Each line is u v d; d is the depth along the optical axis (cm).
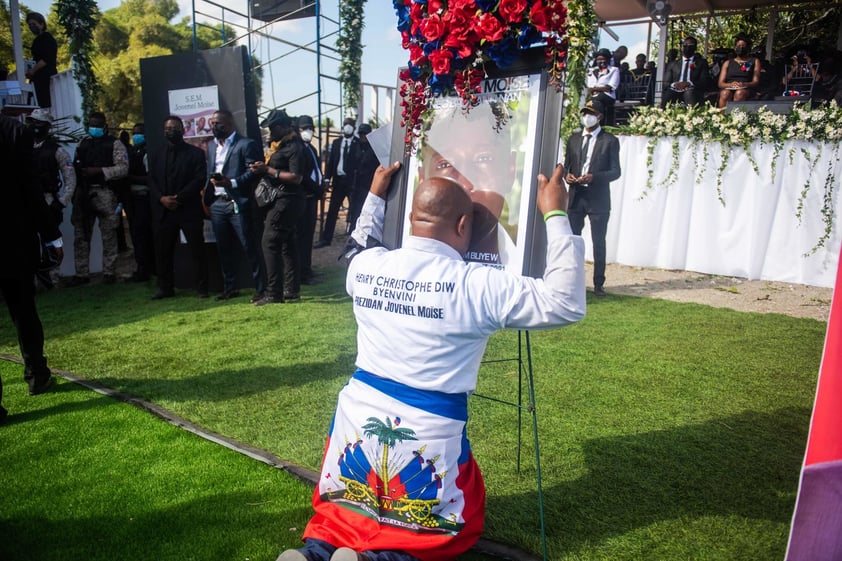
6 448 324
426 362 188
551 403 375
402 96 257
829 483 157
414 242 201
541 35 219
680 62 1077
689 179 786
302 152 616
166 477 293
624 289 707
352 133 988
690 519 254
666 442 322
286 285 654
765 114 718
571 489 279
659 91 1068
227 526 252
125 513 262
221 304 649
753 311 604
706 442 322
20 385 420
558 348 480
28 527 253
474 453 313
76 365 462
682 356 459
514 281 191
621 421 349
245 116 655
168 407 380
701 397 382
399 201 260
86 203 747
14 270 361
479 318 188
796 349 475
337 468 201
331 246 1012
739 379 412
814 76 979
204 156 665
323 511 203
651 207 816
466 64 236
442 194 200
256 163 610
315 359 466
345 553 171
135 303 666
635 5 1163
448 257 199
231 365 455
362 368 202
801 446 318
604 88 914
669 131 781
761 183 734
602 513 260
